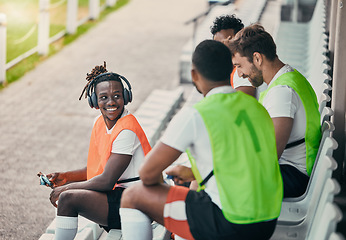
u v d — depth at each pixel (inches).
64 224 151.8
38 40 499.5
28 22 603.8
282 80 152.3
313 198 137.5
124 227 132.0
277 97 147.6
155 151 122.3
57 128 340.2
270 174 122.5
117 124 154.6
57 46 532.7
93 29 602.5
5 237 208.1
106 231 173.5
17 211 230.4
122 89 156.7
